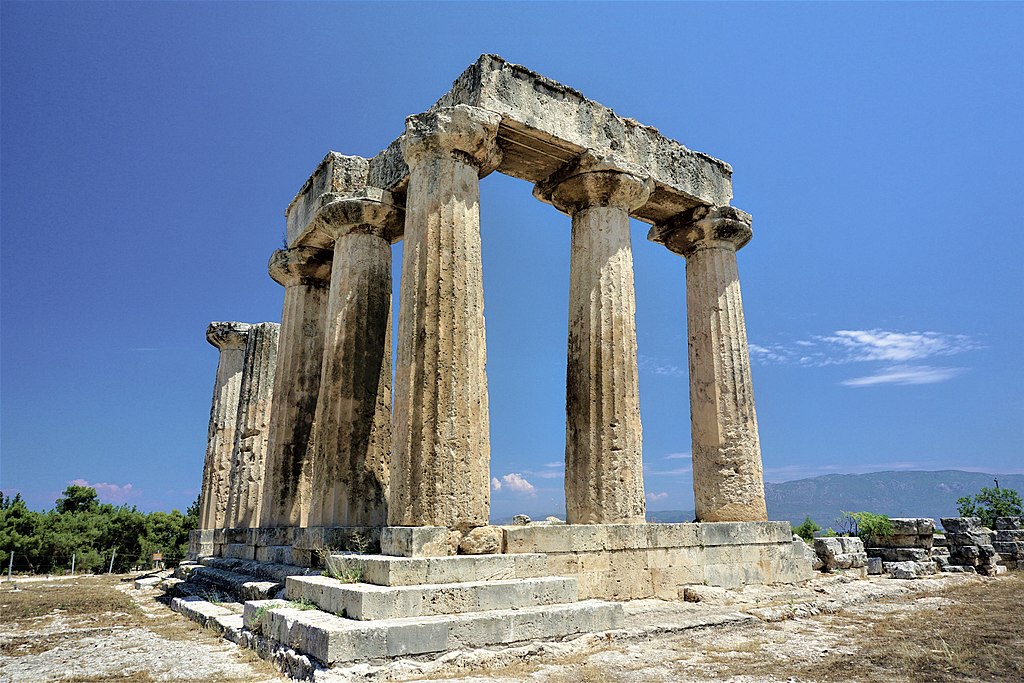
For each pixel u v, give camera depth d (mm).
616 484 13102
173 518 46594
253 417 22016
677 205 16938
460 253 11945
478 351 11812
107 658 9492
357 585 9508
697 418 16625
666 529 13547
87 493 47625
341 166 15891
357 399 14242
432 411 11180
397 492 11070
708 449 16203
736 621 11398
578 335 14133
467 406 11359
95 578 29469
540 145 13938
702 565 13977
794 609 12648
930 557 20391
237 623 11156
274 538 16078
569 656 8969
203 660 9133
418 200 12258
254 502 21312
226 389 26156
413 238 12109
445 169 12266
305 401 17625
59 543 37656
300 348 17797
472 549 10781
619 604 10227
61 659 9539
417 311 11641
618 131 15016
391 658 7887
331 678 7281
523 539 11539
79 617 14461
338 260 15141
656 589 13109
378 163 15852
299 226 17688
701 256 17297
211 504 24922
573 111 14273
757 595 13859
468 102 13125
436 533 10438
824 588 15391
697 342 16969
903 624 11555
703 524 14289
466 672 8109
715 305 16844
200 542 24359
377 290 14992
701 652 9266
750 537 15055
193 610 13281
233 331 26469
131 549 42844
